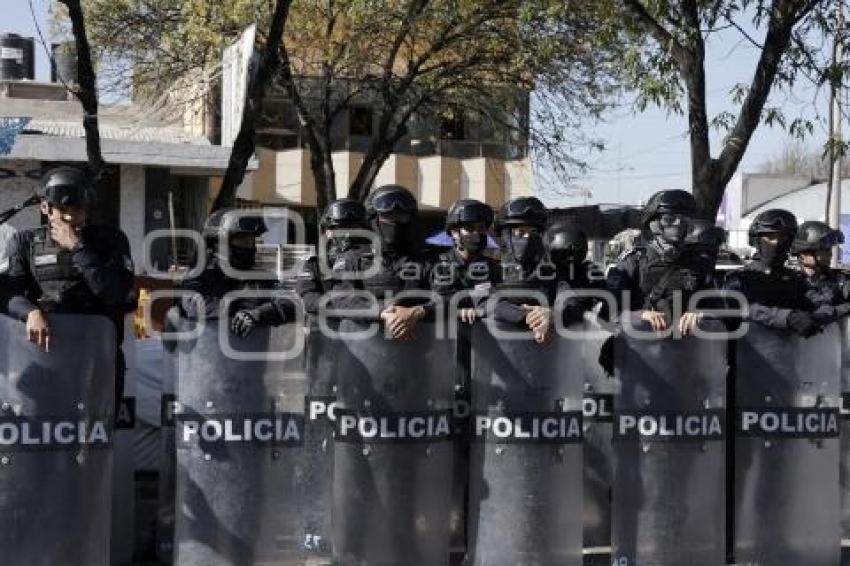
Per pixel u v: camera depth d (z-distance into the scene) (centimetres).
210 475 555
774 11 1100
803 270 696
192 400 557
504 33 1720
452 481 611
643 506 612
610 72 1808
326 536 614
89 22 1802
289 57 1767
